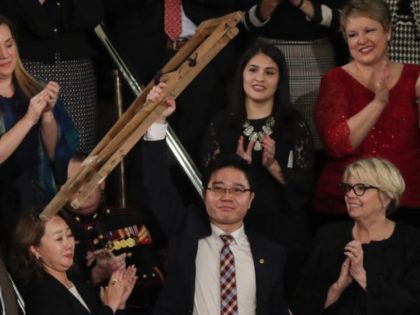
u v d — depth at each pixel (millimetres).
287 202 11719
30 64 12180
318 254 10859
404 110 11852
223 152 11836
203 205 12008
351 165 10789
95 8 12438
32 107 10461
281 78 11883
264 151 11562
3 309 9570
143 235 11320
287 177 11672
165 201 10586
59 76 12344
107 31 12984
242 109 11906
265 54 11836
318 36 13000
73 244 10055
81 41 12547
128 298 11266
